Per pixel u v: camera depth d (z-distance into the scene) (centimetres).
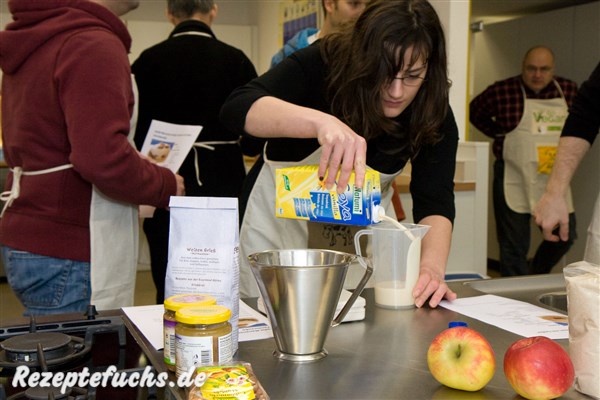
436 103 129
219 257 86
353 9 206
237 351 89
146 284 445
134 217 163
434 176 143
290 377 80
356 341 95
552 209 176
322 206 114
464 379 74
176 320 77
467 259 298
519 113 411
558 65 453
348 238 146
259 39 623
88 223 151
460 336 76
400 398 74
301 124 112
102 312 108
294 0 511
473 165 294
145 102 246
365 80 121
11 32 145
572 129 179
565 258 441
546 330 99
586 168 422
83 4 147
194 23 247
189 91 243
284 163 145
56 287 152
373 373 81
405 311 112
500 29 505
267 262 92
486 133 432
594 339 73
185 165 246
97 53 140
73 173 149
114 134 141
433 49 123
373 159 138
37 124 146
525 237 420
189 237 87
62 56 141
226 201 86
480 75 532
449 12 315
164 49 243
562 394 73
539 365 71
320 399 73
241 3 641
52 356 84
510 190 419
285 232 146
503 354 89
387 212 154
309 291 83
